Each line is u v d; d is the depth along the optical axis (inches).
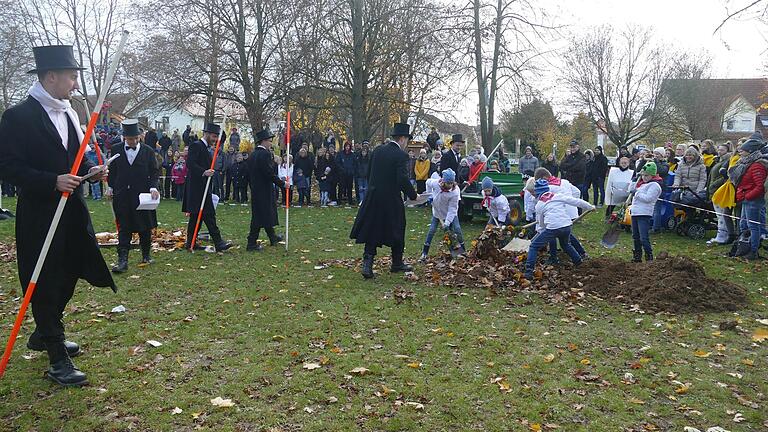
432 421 151.6
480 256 331.3
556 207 304.0
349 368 183.8
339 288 285.0
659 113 1553.9
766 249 399.5
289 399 162.6
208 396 163.8
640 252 351.9
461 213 550.0
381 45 889.5
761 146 370.3
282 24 890.1
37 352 195.2
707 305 256.5
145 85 921.5
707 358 198.4
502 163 786.2
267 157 376.8
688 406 161.9
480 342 209.8
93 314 236.5
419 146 785.6
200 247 386.3
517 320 237.1
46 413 153.5
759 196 364.2
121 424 148.3
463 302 261.6
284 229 486.9
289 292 275.4
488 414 155.6
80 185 176.1
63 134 177.6
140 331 217.8
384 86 927.0
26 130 168.6
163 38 905.5
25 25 1178.6
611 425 150.6
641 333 223.8
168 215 577.6
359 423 149.9
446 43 868.6
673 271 282.0
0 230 454.9
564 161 612.4
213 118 972.6
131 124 314.2
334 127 1051.9
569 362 191.8
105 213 572.1
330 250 390.6
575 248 339.6
